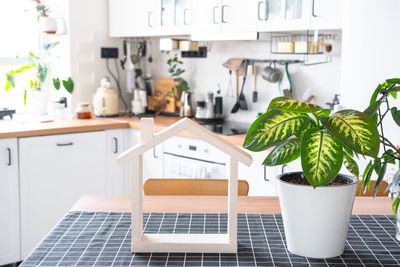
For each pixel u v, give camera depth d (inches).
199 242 55.5
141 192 56.6
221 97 158.1
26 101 168.6
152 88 183.9
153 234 58.2
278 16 123.5
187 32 145.9
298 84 142.7
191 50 153.0
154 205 72.3
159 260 53.2
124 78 180.2
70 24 165.2
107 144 153.0
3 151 133.6
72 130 144.5
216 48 162.4
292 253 54.9
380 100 55.2
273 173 121.6
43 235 143.8
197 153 135.8
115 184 156.5
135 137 153.9
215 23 137.9
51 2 168.6
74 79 167.9
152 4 155.6
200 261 52.9
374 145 47.4
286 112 52.2
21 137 136.3
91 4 169.5
